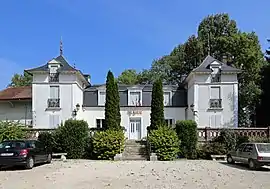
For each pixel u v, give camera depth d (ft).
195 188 48.78
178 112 146.61
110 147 96.43
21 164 69.15
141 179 56.49
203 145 102.12
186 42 199.21
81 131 100.48
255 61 171.22
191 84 140.67
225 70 136.87
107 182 53.47
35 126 134.41
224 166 77.71
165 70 230.07
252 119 176.04
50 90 136.46
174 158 95.91
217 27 193.67
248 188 49.21
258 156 70.79
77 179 56.44
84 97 147.43
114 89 113.80
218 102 135.95
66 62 142.92
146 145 108.58
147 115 143.33
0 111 152.15
